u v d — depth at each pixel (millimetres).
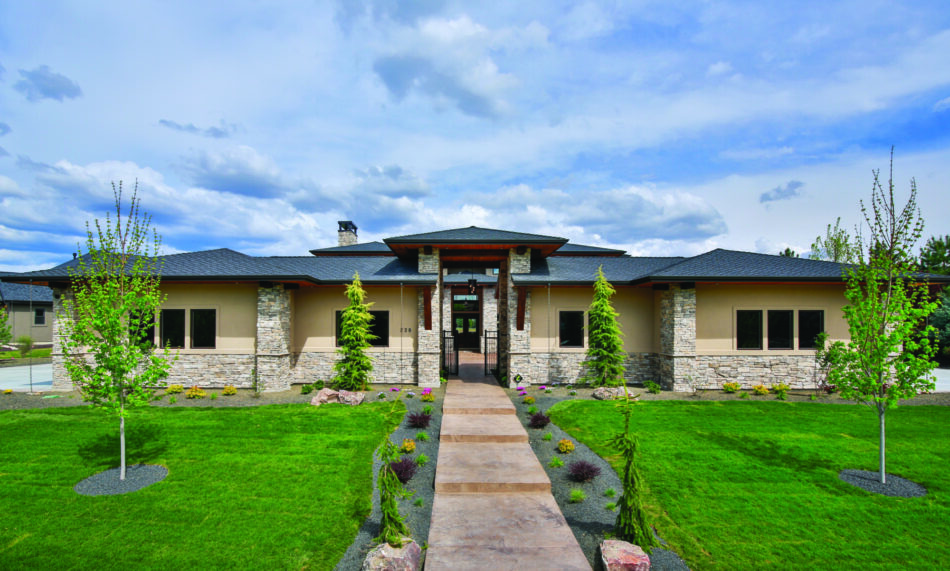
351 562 6582
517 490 8867
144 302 9250
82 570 6246
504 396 15992
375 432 12086
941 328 25344
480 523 7586
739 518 7742
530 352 18266
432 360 18016
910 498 8414
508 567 6273
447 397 15773
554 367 18594
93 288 9273
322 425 12586
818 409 14539
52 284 17031
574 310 18672
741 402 15469
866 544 6965
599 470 9562
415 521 7855
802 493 8633
